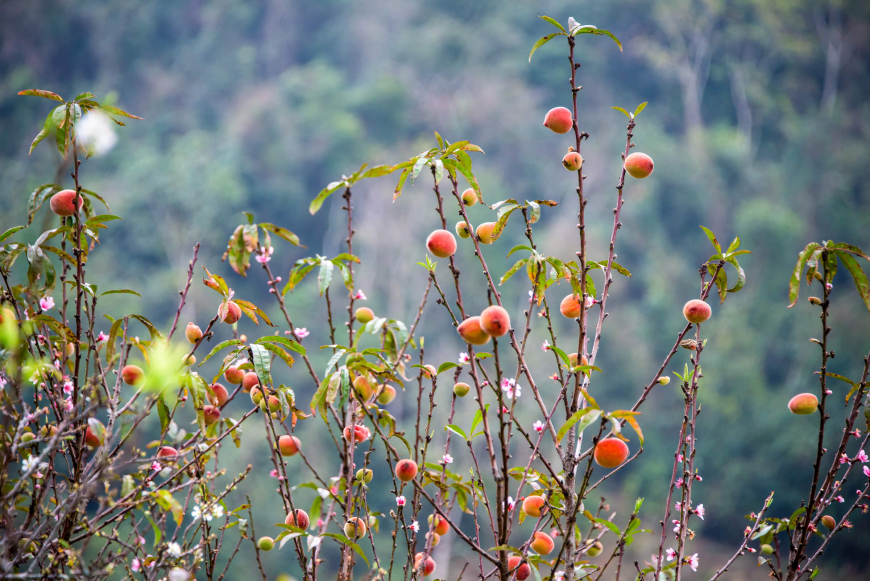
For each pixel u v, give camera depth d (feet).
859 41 123.85
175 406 6.90
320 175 105.91
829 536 6.64
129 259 85.76
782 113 118.42
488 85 114.11
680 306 89.10
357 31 130.00
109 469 5.58
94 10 126.52
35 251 6.30
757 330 83.46
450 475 6.94
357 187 101.35
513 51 120.57
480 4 129.18
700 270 7.21
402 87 113.80
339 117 109.19
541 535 7.04
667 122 118.01
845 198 105.50
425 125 113.29
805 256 6.45
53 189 6.68
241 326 80.89
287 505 7.17
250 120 107.04
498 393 5.73
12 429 6.41
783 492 67.62
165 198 90.02
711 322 85.92
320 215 102.01
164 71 125.80
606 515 41.98
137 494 6.21
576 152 7.03
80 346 6.55
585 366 6.15
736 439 72.64
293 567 47.26
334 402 6.44
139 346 6.71
